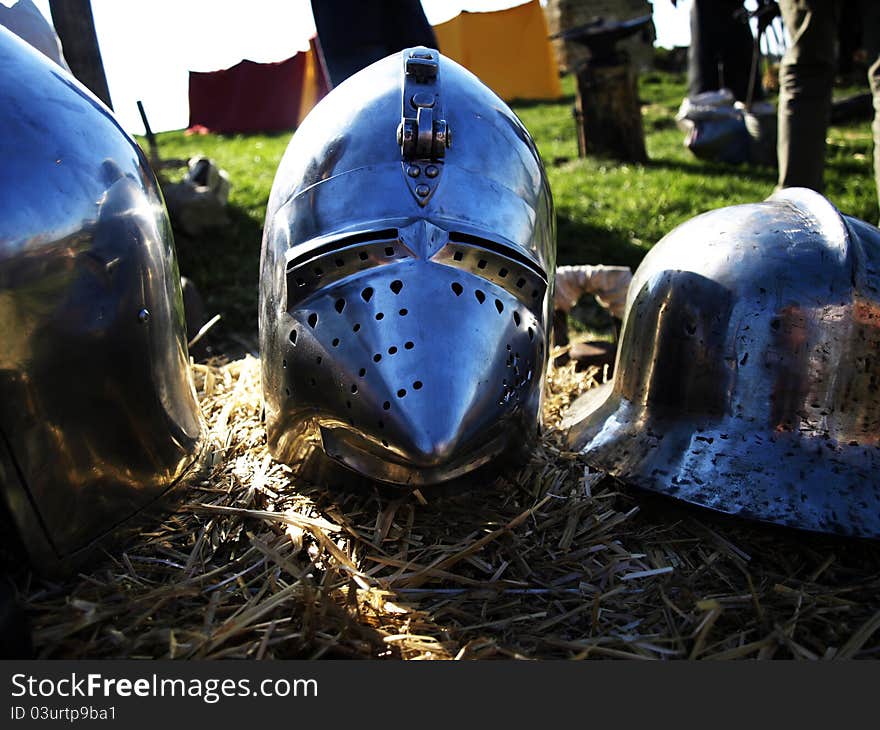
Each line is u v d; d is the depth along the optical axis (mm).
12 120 1487
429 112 1666
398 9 4031
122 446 1620
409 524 1740
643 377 1991
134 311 1612
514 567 1686
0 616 1288
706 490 1750
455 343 1496
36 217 1440
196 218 4758
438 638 1464
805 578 1684
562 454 2078
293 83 11633
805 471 1726
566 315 3197
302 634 1411
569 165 7289
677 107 10594
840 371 1748
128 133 1823
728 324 1820
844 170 6141
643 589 1626
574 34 7121
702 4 7992
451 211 1610
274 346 1716
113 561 1626
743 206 2047
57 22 3887
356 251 1553
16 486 1444
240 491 1893
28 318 1417
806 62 3975
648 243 4840
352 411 1525
